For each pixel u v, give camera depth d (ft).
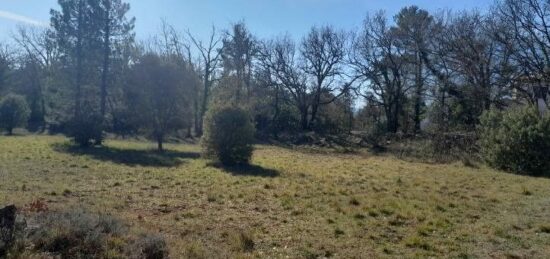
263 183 45.93
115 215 28.96
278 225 28.84
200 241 24.08
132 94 90.53
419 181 50.06
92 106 119.55
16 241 17.85
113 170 54.24
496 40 106.22
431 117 132.16
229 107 64.64
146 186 42.93
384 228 28.48
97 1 109.70
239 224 28.91
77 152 75.56
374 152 108.27
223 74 164.04
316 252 23.39
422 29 132.46
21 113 128.16
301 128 168.55
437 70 128.36
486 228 28.45
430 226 28.91
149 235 21.43
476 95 110.22
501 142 65.16
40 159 62.03
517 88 106.22
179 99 91.15
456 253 23.53
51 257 17.52
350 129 174.50
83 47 110.83
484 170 63.62
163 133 92.32
